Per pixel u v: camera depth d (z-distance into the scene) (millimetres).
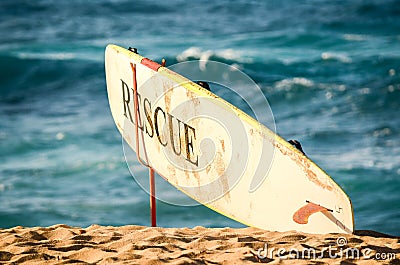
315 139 39750
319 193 12859
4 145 40375
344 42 64312
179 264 11148
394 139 39125
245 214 13727
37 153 39250
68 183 34688
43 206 31656
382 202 30438
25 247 12508
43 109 48219
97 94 52094
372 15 70438
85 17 72625
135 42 65875
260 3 77062
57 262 11617
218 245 12461
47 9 74688
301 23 69688
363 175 33594
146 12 74375
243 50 62438
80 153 38812
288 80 53375
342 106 46656
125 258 11781
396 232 27359
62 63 58688
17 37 66688
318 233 12977
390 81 51781
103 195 32688
